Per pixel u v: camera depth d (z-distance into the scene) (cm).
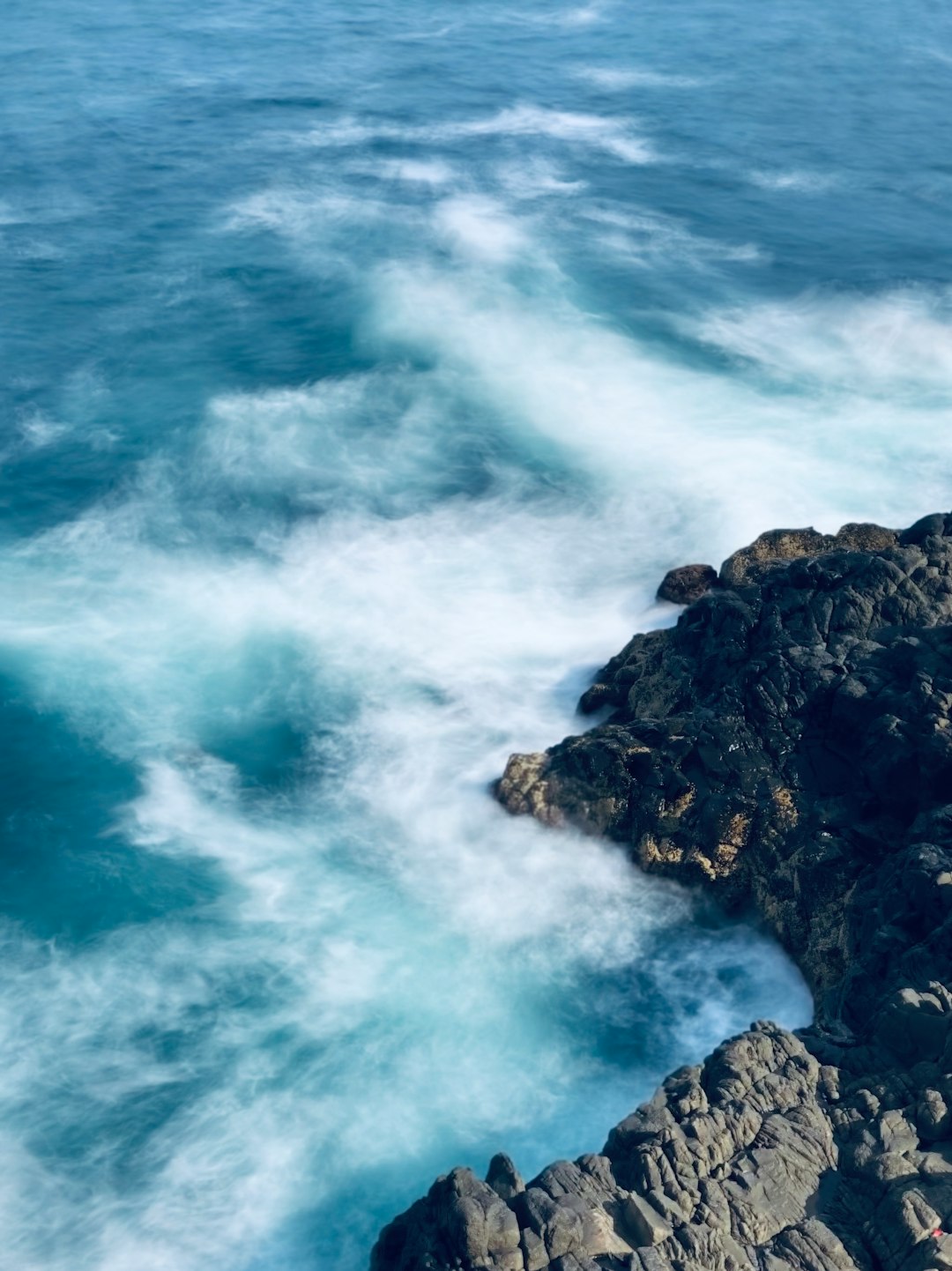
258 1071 4403
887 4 14850
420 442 7388
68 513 6856
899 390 7794
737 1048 3716
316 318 8512
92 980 4691
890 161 11012
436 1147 4197
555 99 12200
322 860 5131
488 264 9144
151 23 13738
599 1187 3397
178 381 7900
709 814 4822
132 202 9994
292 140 11150
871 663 4897
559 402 7681
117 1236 3962
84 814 5341
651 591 6316
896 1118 3500
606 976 4697
